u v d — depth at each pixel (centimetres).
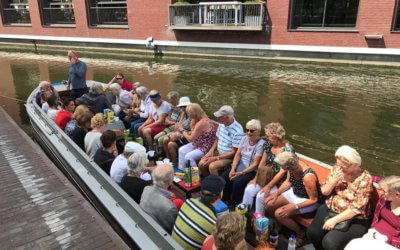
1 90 1119
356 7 1392
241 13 1559
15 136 602
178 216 257
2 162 495
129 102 642
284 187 327
